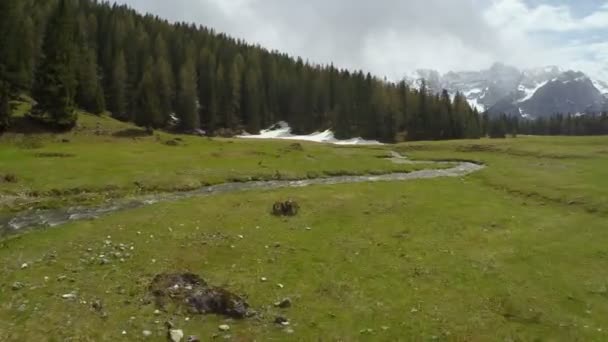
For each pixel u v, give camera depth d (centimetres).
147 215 3391
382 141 14312
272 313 1881
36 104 7769
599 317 2005
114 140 7719
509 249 2902
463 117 14838
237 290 2084
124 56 13350
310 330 1766
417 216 3697
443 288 2244
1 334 1616
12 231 3012
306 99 16312
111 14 15462
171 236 2900
